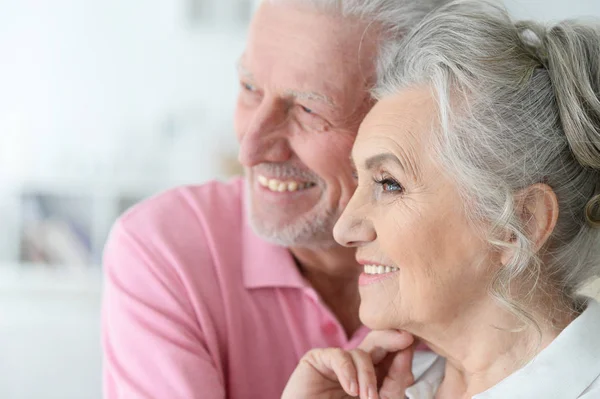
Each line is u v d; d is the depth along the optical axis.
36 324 3.48
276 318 1.41
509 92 0.99
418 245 1.00
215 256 1.41
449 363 1.13
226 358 1.37
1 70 4.13
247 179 1.36
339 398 1.17
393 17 1.23
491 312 1.01
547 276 1.02
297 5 1.23
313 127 1.27
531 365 0.99
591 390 0.97
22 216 3.81
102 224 3.84
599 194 1.00
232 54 4.08
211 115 4.11
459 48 1.00
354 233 1.07
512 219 0.97
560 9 3.13
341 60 1.23
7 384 3.34
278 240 1.34
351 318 1.45
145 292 1.35
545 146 0.99
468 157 0.98
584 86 0.98
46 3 4.11
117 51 4.12
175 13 4.06
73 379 3.37
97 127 4.14
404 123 1.01
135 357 1.31
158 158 4.04
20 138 4.09
